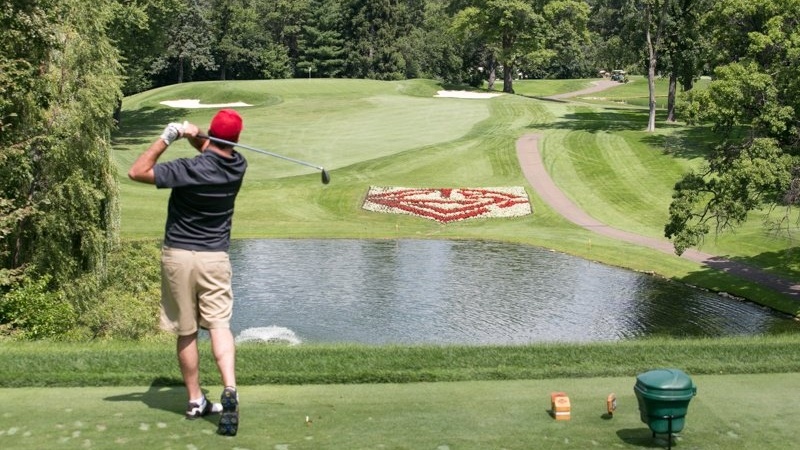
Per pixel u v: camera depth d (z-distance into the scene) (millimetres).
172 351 8312
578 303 25109
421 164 49438
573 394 6902
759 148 25641
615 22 109375
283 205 42031
